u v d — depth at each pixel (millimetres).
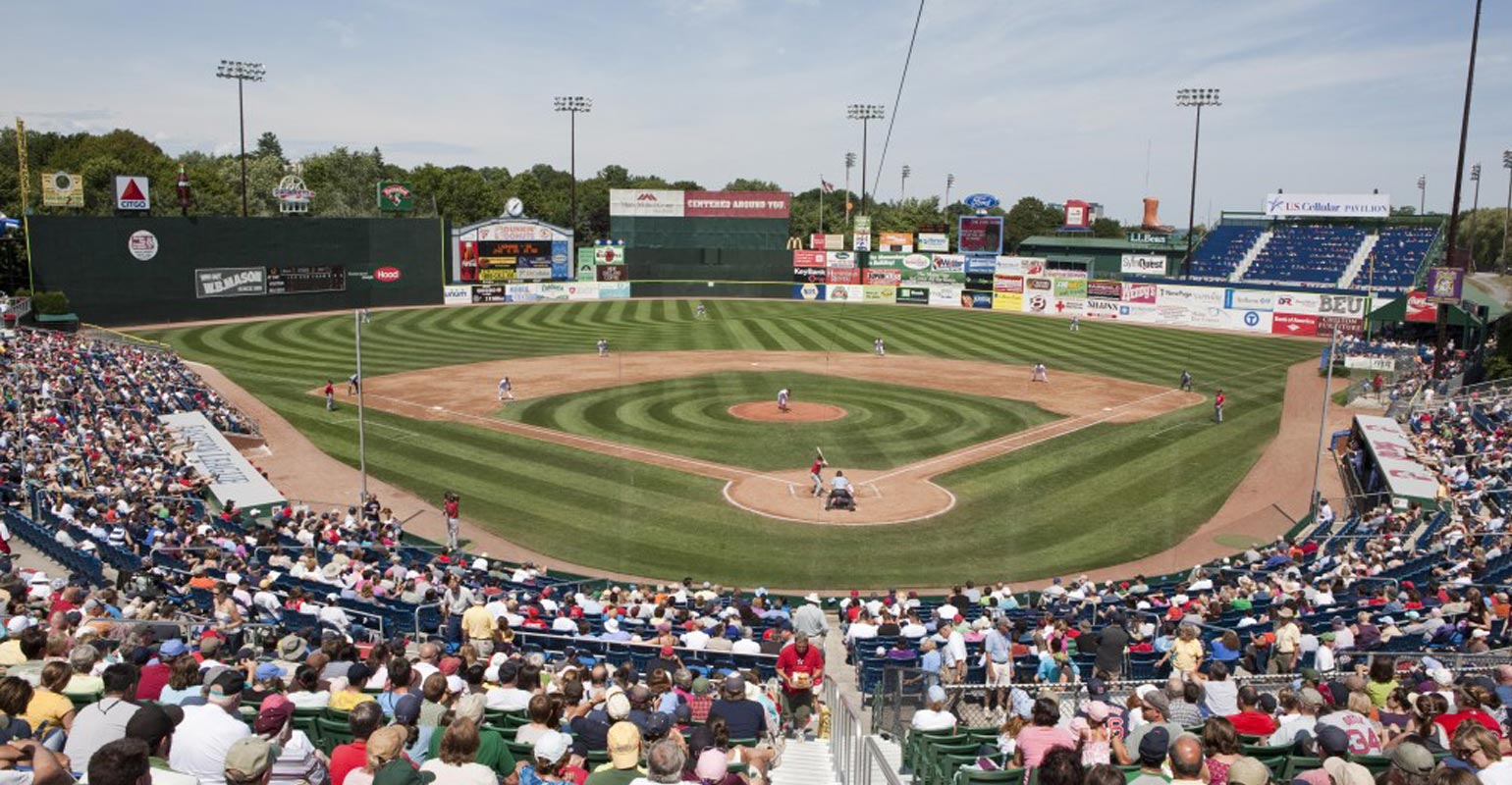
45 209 106188
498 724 11594
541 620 20172
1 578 16469
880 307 104500
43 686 9242
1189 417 50438
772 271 110625
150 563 20875
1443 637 18484
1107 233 172875
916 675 15141
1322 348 77688
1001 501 35625
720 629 19062
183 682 9945
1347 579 24359
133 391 42719
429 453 40594
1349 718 10609
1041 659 16750
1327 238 104500
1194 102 98688
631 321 87188
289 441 42344
